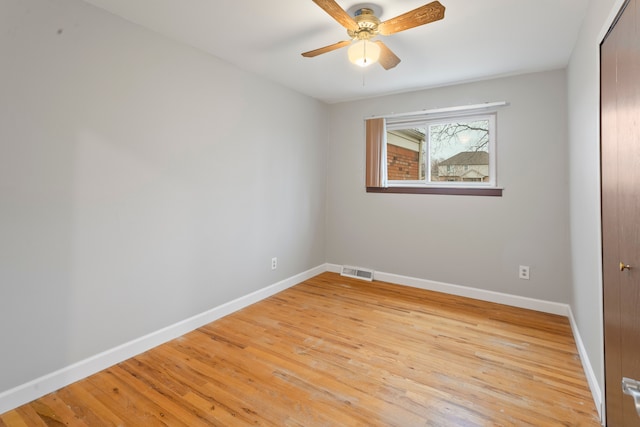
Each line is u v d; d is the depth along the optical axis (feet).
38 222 5.92
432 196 12.08
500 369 6.95
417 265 12.48
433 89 11.83
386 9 6.70
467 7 6.58
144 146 7.55
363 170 13.57
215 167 9.30
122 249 7.21
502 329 8.90
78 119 6.39
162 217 8.00
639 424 3.86
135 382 6.44
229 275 9.89
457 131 11.71
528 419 5.46
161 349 7.75
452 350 7.75
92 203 6.67
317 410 5.66
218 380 6.52
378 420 5.42
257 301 10.93
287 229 12.26
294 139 12.41
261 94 10.79
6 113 5.49
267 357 7.40
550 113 10.04
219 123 9.36
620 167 4.37
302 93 12.71
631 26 3.83
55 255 6.16
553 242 10.12
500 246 10.93
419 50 8.63
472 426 5.29
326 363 7.16
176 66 8.15
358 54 6.57
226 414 5.55
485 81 10.94
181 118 8.32
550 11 6.69
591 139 6.15
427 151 12.23
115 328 7.13
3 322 5.57
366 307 10.46
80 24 6.37
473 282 11.42
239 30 7.68
